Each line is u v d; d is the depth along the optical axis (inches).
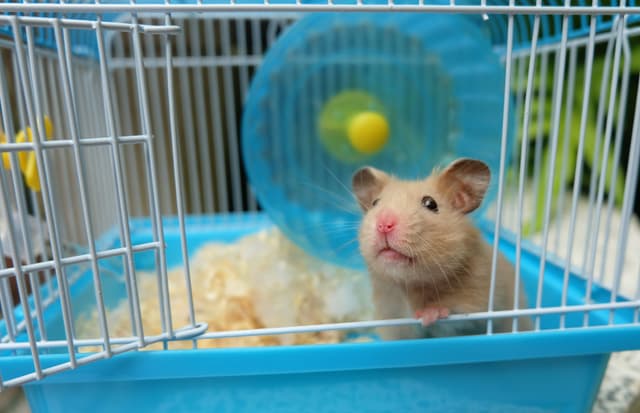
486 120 11.1
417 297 8.8
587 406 8.5
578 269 11.3
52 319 9.8
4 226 10.0
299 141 12.0
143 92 7.1
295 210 11.9
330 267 12.1
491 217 14.8
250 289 11.3
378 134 11.8
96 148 12.1
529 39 11.6
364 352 8.0
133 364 7.8
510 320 9.3
